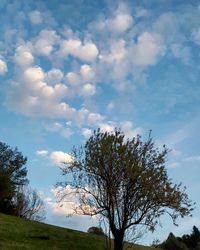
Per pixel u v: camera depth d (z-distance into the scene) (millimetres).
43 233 45000
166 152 39281
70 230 51188
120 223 36281
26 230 45062
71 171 38844
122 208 36594
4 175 84812
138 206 36469
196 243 100688
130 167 36812
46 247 37906
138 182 36812
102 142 38594
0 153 93000
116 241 36031
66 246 40906
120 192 36844
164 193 36469
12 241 37156
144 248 48688
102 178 37594
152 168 37906
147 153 38875
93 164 37938
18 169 93750
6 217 53438
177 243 74125
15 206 90812
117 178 37438
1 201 86375
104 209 36719
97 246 44000
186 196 37625
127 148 38250
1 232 40844
